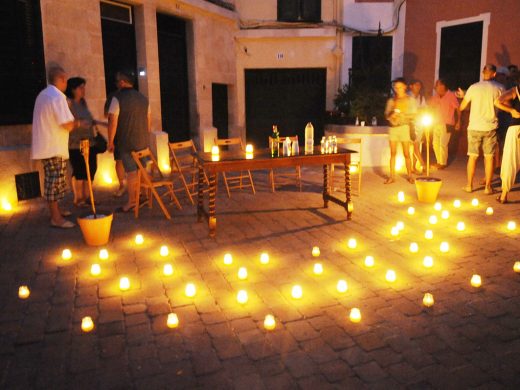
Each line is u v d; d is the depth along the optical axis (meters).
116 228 5.97
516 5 10.02
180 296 4.00
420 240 5.39
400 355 3.11
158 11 10.46
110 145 6.38
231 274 4.46
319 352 3.15
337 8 13.29
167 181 6.49
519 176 8.88
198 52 11.69
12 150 7.05
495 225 5.92
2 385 2.84
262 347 3.21
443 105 9.64
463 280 4.27
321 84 13.92
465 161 10.90
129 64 9.87
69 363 3.06
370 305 3.80
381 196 7.61
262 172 10.12
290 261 4.79
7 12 6.77
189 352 3.16
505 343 3.23
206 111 12.22
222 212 6.76
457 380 2.84
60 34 7.77
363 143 10.12
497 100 6.59
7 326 3.53
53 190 5.83
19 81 7.06
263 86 14.05
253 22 13.34
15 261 4.84
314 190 8.19
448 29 11.72
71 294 4.07
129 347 3.23
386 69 12.04
